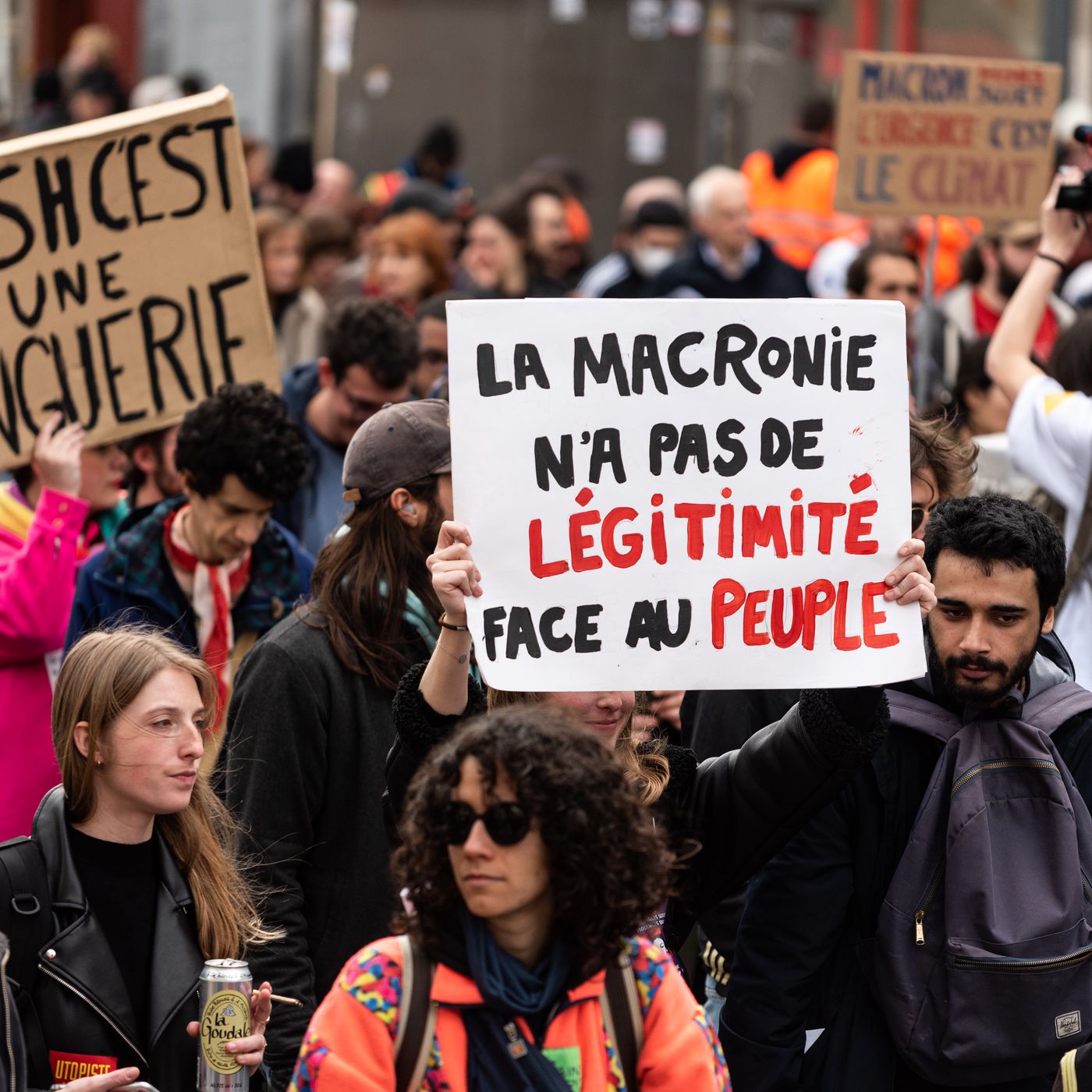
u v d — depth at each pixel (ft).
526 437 19.13
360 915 21.63
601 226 99.30
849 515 19.48
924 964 19.93
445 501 21.93
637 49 98.78
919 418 23.86
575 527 19.16
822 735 19.44
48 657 26.30
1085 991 19.77
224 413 25.72
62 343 28.78
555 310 19.17
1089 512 27.07
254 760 21.48
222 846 20.68
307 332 49.29
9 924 18.70
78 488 28.14
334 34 94.53
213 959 18.58
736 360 19.36
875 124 37.63
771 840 20.01
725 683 19.24
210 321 29.22
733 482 19.36
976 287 42.93
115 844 19.54
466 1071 15.26
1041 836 20.04
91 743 19.36
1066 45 73.46
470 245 55.06
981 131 37.81
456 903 15.39
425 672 19.12
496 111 98.17
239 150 29.19
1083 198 30.01
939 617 20.40
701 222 57.82
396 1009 15.29
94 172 28.84
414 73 97.66
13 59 107.24
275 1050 20.77
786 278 58.70
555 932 15.51
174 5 94.63
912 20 81.30
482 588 18.99
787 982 20.20
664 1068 15.51
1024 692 20.98
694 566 19.29
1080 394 28.50
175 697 19.51
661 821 19.77
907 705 20.81
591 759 15.25
